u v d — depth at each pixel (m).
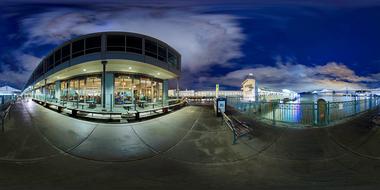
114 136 8.39
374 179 4.91
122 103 18.45
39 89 40.84
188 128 9.92
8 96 27.05
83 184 4.68
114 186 4.60
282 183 4.75
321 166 5.69
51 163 5.83
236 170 5.53
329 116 10.45
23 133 8.52
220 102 13.56
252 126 10.04
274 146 7.26
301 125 9.80
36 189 4.41
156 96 22.69
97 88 18.92
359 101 12.55
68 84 23.58
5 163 5.71
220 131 9.26
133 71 19.16
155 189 4.48
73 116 12.47
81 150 6.86
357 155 6.30
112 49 15.30
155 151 6.95
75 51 16.97
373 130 8.42
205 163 5.99
